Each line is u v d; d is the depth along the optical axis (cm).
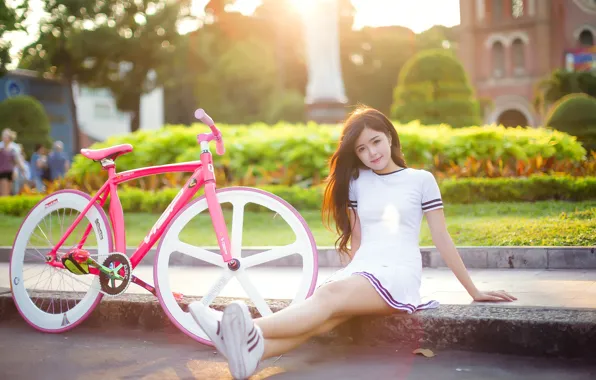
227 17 3466
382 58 4328
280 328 265
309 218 753
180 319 325
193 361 305
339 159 331
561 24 4134
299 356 307
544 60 4069
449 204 800
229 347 248
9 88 2809
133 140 1000
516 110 4278
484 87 4225
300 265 544
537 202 776
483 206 758
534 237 531
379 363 290
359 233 339
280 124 1089
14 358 315
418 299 316
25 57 2933
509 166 924
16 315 394
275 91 3466
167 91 3672
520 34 4131
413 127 987
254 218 767
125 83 3117
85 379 281
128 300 370
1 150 1287
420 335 309
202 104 3372
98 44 2800
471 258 504
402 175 323
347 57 4341
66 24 2858
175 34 3014
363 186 328
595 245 498
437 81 1664
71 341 347
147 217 794
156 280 328
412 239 317
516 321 293
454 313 308
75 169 995
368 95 4369
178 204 336
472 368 277
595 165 947
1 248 618
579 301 333
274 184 912
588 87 3161
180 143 952
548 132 1002
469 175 899
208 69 3322
